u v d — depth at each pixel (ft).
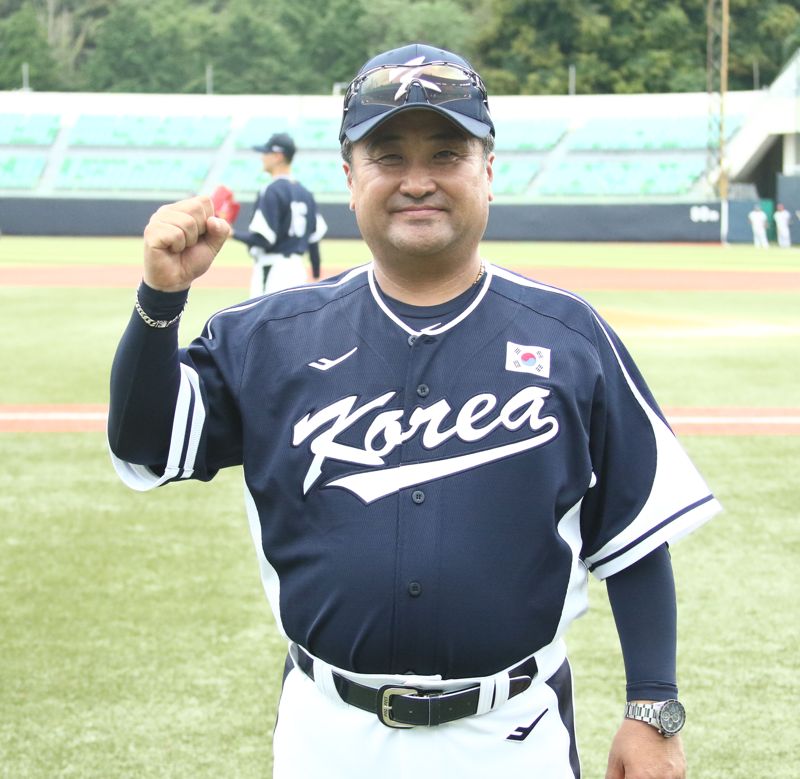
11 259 84.33
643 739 6.66
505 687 6.49
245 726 11.59
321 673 6.64
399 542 6.34
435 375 6.50
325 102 140.26
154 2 216.95
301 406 6.57
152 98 141.28
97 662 12.98
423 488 6.38
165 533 17.80
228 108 141.18
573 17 176.04
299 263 30.53
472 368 6.52
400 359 6.54
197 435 6.66
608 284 66.33
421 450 6.41
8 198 121.60
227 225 6.36
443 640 6.36
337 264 76.64
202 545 17.21
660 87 174.40
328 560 6.43
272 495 6.62
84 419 26.27
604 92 175.63
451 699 6.47
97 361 34.78
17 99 141.49
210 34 206.69
